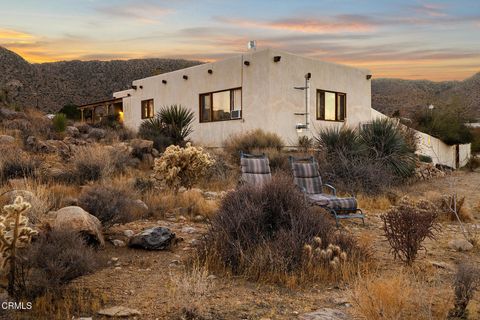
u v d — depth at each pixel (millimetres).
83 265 4336
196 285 4000
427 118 28078
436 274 4953
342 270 4773
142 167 13148
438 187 14141
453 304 3828
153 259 5371
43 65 72562
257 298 4129
